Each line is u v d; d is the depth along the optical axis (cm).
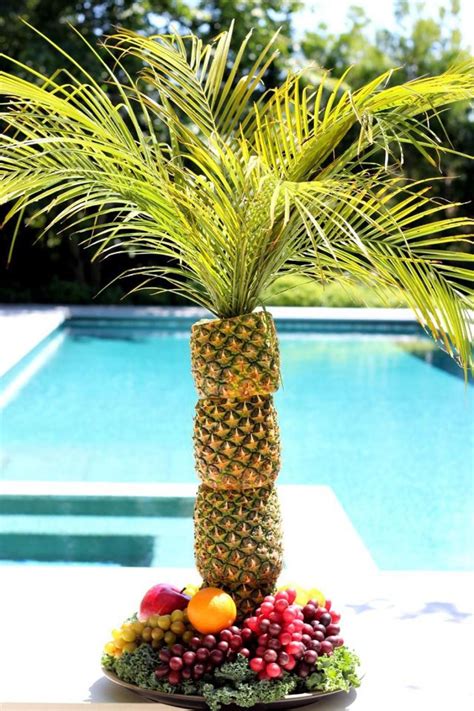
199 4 1786
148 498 572
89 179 272
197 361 281
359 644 319
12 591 370
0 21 1688
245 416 279
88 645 310
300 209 221
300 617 277
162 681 265
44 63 1628
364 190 246
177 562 522
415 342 1441
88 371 1230
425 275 269
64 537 554
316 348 1399
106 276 1795
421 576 400
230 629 271
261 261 280
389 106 271
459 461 813
